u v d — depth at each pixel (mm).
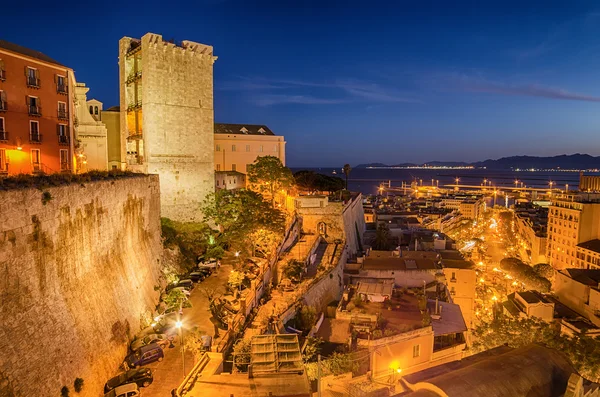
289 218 79188
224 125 110000
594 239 106125
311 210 81562
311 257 68312
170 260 54281
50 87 52000
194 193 68375
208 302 45844
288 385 27391
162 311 43656
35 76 49781
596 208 105312
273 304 49562
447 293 60562
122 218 41594
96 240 35531
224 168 104062
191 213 68188
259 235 64250
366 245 97125
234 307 44938
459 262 69000
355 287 56875
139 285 42812
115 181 39938
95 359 31000
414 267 64875
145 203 48625
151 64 62688
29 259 26375
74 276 31562
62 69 53531
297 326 46719
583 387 28812
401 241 97438
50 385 26031
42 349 26156
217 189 84062
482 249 132500
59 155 53344
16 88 47594
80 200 32812
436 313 48469
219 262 58406
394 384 37781
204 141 69375
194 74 67500
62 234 30109
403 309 50094
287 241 71500
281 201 88750
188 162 67438
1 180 25516
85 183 33906
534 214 168000
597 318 68125
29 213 26484
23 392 23984
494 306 73750
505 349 36375
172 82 65000
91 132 72812
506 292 90500
